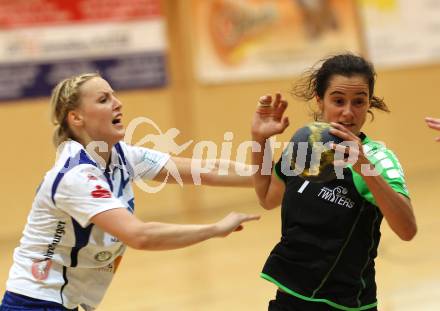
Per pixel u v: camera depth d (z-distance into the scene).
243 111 24.83
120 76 23.45
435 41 27.28
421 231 18.39
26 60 22.45
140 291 14.95
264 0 24.95
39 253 6.80
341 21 25.92
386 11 26.59
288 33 25.25
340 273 6.23
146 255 18.53
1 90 22.17
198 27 24.34
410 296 13.16
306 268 6.33
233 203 24.12
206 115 24.39
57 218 6.65
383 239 17.72
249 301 13.59
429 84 27.23
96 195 6.36
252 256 17.50
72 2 22.91
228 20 24.62
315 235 6.32
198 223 22.25
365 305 6.31
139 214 23.05
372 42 26.34
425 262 15.44
